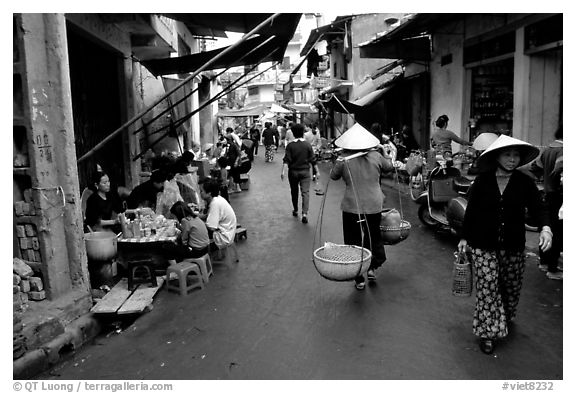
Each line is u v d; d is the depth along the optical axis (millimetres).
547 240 4090
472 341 4375
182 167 9406
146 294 5457
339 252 5379
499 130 11289
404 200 11617
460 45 12633
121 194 8688
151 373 4062
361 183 5719
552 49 9000
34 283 4773
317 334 4637
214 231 6871
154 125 12539
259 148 37406
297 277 6312
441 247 7461
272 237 8602
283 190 14555
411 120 17156
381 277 6156
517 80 9961
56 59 4758
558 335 4422
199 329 4863
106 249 5602
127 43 10000
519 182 4113
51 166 4824
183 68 11336
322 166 20234
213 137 27234
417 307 5176
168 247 6125
